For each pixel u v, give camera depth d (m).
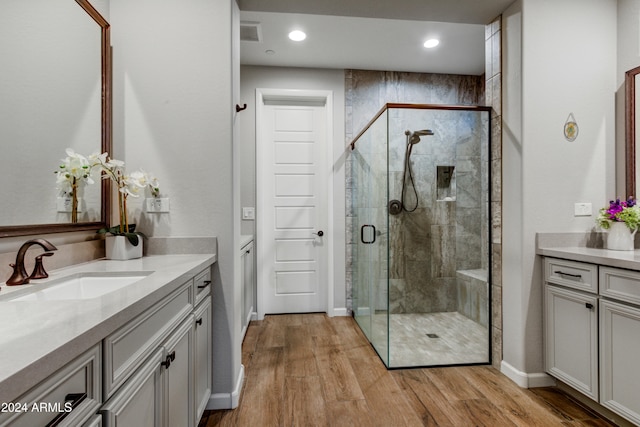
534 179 1.97
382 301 2.38
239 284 1.98
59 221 1.36
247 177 3.24
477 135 2.42
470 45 2.88
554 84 1.99
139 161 1.74
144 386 0.93
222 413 1.70
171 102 1.76
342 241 3.36
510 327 2.08
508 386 1.97
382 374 2.12
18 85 1.16
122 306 0.81
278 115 3.38
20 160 1.17
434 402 1.80
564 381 1.81
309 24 2.54
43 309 0.78
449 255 3.01
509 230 2.09
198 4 1.77
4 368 0.48
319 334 2.83
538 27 1.97
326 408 1.74
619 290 1.52
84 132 1.53
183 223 1.76
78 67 1.48
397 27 2.59
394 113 2.42
